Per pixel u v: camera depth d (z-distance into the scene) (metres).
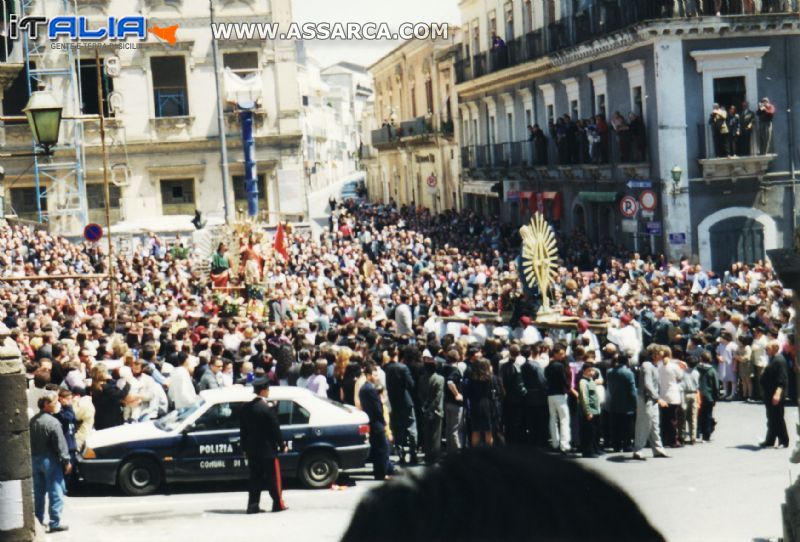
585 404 19.92
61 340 21.78
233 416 18.06
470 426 18.91
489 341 21.48
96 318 25.62
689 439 21.61
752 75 40.25
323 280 40.62
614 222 45.53
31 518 12.59
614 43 43.44
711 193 40.44
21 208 57.56
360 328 25.19
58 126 16.00
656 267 39.78
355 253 49.69
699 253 40.31
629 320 25.11
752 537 13.56
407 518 1.23
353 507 1.29
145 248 50.06
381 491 1.28
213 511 16.47
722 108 40.16
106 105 58.31
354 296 36.75
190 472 17.83
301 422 18.14
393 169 91.19
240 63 59.62
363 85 151.00
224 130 55.66
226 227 40.66
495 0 61.03
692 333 26.73
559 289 34.19
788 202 40.84
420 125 78.62
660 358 20.67
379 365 21.75
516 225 58.12
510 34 59.59
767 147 40.09
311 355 21.66
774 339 23.77
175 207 59.88
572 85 50.22
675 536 13.55
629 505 1.28
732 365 27.06
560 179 51.44
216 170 59.84
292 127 59.94
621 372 20.39
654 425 19.98
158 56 58.91
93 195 59.12
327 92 119.81
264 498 17.44
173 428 18.00
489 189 62.25
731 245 40.56
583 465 1.32
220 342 21.69
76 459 17.97
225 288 37.44
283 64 59.78
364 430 18.25
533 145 54.03
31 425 15.29
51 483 15.30
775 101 40.50
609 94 45.78
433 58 74.25
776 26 40.03
